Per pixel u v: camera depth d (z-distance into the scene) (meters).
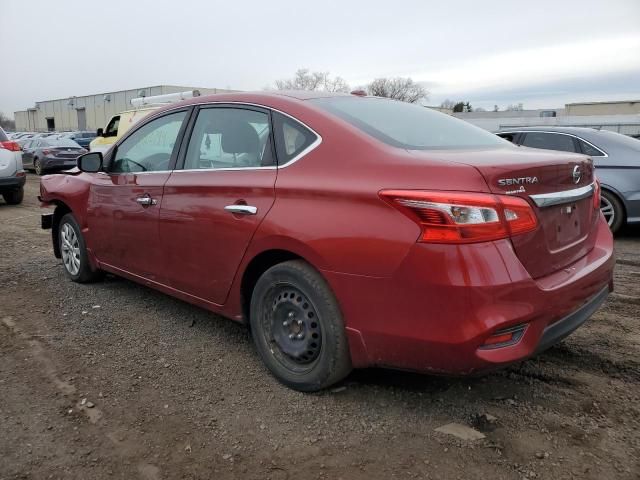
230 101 3.59
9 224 8.78
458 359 2.45
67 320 4.27
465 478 2.38
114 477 2.42
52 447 2.63
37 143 19.83
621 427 2.74
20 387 3.21
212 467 2.49
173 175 3.79
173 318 4.31
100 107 62.09
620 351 3.60
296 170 3.00
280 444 2.65
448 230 2.40
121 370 3.43
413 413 2.90
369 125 3.04
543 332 2.59
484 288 2.37
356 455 2.55
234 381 3.28
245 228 3.17
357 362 2.81
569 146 7.59
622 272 5.56
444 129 3.41
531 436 2.68
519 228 2.48
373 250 2.59
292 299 3.05
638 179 6.95
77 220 4.92
